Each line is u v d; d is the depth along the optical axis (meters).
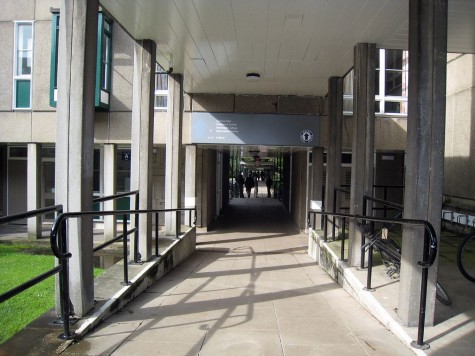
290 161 17.05
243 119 10.90
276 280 6.17
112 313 4.16
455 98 9.75
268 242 11.31
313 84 9.62
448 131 10.03
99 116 12.02
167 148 8.96
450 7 5.09
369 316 4.19
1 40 12.40
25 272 7.09
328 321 4.01
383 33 6.12
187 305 4.60
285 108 10.92
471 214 8.81
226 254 9.46
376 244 5.17
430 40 3.66
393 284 4.80
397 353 3.24
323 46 6.84
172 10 5.56
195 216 9.96
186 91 10.69
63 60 3.87
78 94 3.84
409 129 3.81
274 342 3.45
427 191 3.68
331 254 6.57
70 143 3.85
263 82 9.51
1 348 3.17
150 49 6.64
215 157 15.36
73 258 3.78
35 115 12.25
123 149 13.96
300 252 9.84
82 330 3.51
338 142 8.68
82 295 3.79
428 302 3.64
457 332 3.51
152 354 3.18
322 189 11.46
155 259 6.18
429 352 3.16
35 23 12.30
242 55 7.51
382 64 11.36
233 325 3.88
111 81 11.98
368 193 6.14
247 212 18.31
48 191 14.57
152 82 6.64
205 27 6.16
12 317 4.70
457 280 5.19
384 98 11.37
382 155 12.56
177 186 8.82
